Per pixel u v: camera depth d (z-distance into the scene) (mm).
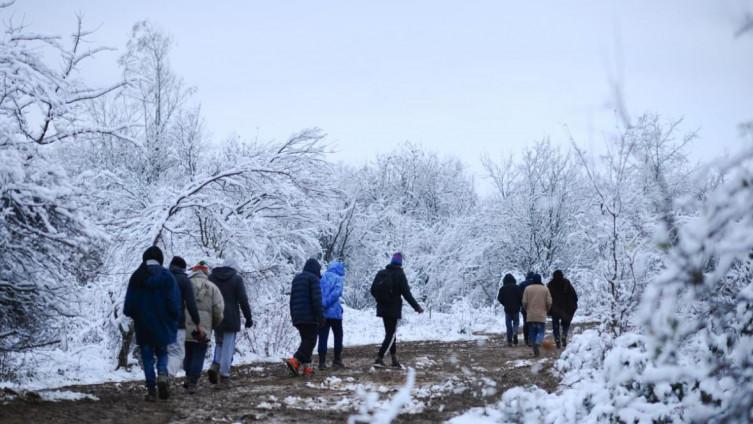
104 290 12430
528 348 16219
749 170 2564
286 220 17812
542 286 14656
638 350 5691
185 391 9008
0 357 8594
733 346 4289
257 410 7363
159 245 13984
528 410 6043
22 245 7336
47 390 8727
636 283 8594
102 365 12070
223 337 10016
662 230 2730
